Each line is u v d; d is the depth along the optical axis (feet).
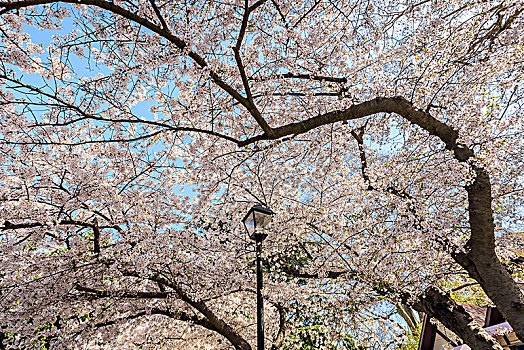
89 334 22.74
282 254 27.45
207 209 24.26
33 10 14.75
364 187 22.39
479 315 26.66
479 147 16.93
